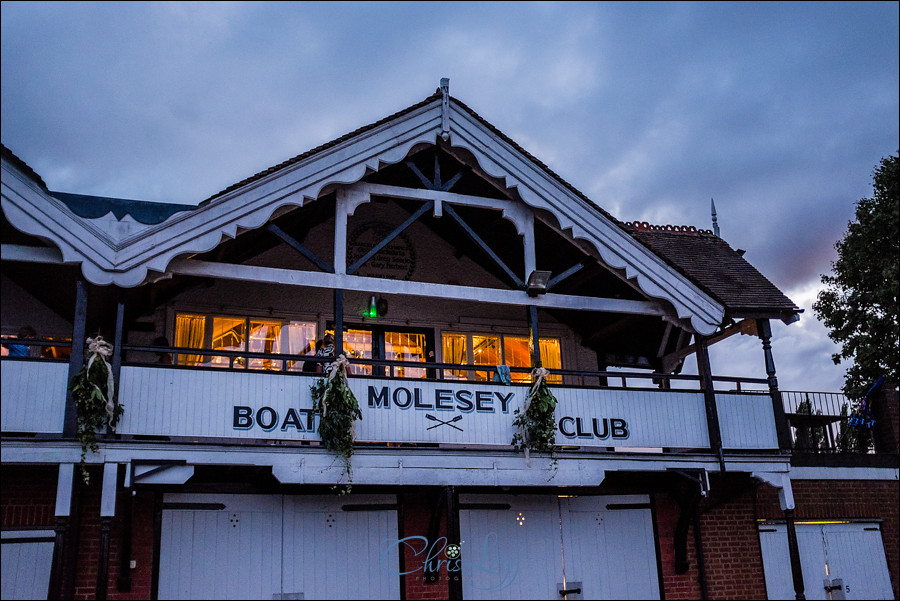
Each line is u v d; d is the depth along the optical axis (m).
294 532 12.21
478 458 12.01
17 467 11.23
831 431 16.27
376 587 12.42
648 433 12.92
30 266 11.95
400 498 12.92
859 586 15.15
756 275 15.40
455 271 15.67
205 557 11.71
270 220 11.70
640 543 14.11
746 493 14.97
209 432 10.84
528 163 12.85
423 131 12.47
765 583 14.58
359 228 15.11
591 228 12.95
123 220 10.70
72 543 11.05
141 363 10.74
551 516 13.69
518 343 15.91
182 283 13.59
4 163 10.27
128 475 10.32
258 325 14.27
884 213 16.86
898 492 15.95
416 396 11.95
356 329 14.98
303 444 11.93
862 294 17.14
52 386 10.27
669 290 13.16
